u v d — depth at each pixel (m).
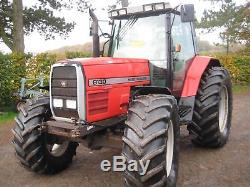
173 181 3.87
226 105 5.90
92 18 5.00
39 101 4.50
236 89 14.85
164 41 4.86
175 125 3.99
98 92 3.98
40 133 4.29
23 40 14.26
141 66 4.59
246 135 6.49
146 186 3.47
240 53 18.14
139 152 3.40
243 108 9.82
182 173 4.52
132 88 4.40
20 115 4.46
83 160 5.21
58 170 4.68
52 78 4.07
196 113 5.28
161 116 3.61
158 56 4.87
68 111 3.95
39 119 4.34
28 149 4.30
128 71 4.37
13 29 14.27
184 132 6.70
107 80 4.08
